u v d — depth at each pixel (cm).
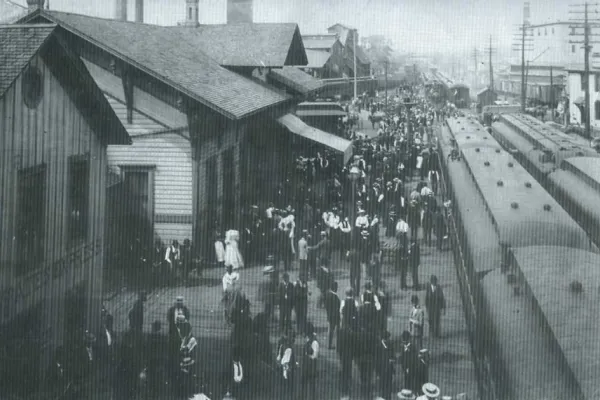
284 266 2123
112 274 1981
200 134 2117
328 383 1312
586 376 779
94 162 1491
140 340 1238
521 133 3772
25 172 1185
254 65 3072
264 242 2319
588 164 2277
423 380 1202
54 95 1288
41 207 1255
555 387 836
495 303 1155
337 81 7350
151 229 2098
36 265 1243
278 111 3334
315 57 6925
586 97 4581
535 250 1279
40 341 1252
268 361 1335
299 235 2384
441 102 8738
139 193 2109
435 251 2358
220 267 2142
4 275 1126
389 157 3788
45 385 1193
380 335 1320
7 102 1116
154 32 2700
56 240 1320
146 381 1210
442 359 1416
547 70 8406
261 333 1326
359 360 1241
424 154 3809
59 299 1336
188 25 3334
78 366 1238
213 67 2795
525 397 845
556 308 970
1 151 1105
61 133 1322
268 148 3161
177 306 1360
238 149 2656
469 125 4281
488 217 1655
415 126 5747
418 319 1416
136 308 1319
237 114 2109
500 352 998
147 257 2014
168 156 2089
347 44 8188
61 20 2020
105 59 2066
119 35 2273
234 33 3253
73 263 1398
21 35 1205
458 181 2312
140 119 2086
